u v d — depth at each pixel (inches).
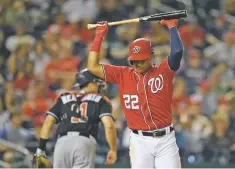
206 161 1608.0
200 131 1662.2
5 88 1824.6
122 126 1647.4
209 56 2017.7
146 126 923.4
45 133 1096.8
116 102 1731.1
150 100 916.6
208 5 2177.7
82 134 1074.1
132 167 938.1
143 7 2161.7
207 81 1903.3
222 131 1659.7
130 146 944.9
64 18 2087.8
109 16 2124.8
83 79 1117.7
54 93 1813.5
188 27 2081.7
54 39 1990.7
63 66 1903.3
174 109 1744.6
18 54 1932.8
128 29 2041.1
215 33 2098.9
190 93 1860.2
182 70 1935.3
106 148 1641.2
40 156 1095.0
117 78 938.7
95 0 2134.6
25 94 1806.1
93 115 1085.1
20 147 1496.1
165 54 1969.7
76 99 1098.1
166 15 898.1
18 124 1637.6
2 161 1480.1
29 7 2121.1
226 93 1865.2
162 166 924.0
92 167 1077.1
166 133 925.2
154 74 917.8
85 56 1958.7
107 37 2037.4
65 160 1069.8
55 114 1101.7
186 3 2161.7
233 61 2025.1
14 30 2050.9
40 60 1927.9
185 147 1628.9
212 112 1795.0
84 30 2048.5
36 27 2068.2
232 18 2150.6
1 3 2106.3
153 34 2048.5
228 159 1619.1
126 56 1971.0
